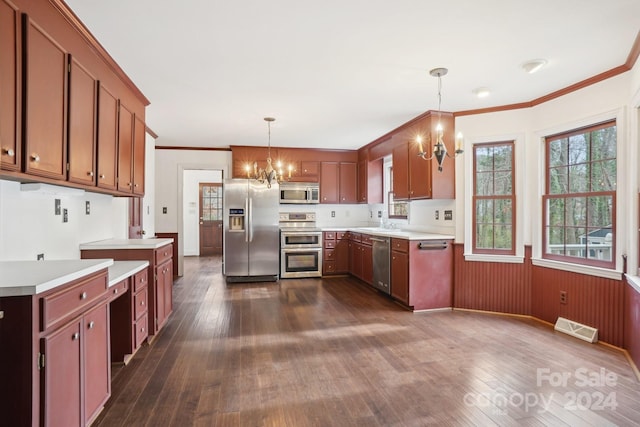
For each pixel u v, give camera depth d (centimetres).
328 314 394
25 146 165
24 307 137
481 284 403
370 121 456
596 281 311
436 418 197
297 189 627
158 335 327
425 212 479
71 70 208
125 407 208
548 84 326
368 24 223
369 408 208
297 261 596
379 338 321
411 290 404
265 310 409
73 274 163
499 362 269
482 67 288
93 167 239
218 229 938
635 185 276
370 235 514
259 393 224
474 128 402
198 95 354
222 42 246
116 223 401
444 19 216
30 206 224
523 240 381
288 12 209
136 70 291
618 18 216
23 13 163
